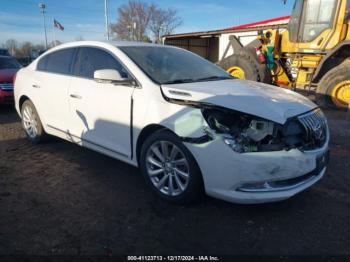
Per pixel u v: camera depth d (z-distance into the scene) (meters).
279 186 2.90
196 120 2.95
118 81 3.55
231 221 3.03
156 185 3.42
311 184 3.13
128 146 3.60
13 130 6.14
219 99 2.97
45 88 4.66
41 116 4.88
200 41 21.91
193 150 2.96
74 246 2.65
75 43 4.49
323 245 2.71
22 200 3.38
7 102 7.96
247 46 9.98
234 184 2.81
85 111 4.02
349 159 4.66
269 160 2.74
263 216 3.12
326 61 8.51
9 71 8.29
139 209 3.23
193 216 3.10
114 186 3.73
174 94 3.17
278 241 2.75
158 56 4.05
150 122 3.27
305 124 3.00
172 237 2.79
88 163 4.42
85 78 4.10
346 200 3.46
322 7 8.52
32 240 2.72
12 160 4.50
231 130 2.83
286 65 9.84
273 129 2.79
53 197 3.46
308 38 8.92
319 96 8.34
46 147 5.07
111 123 3.72
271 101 3.07
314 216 3.14
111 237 2.78
